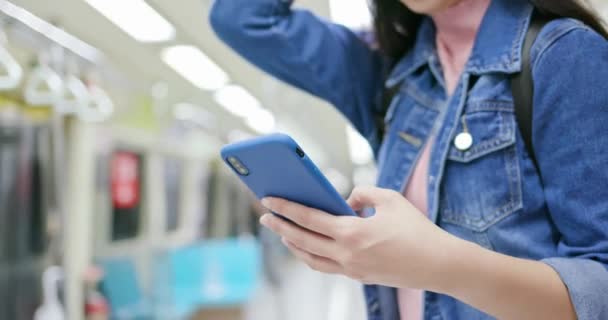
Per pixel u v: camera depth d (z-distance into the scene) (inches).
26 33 101.1
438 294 35.9
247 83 176.2
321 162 455.8
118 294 173.6
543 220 31.8
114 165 184.1
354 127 49.6
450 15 38.0
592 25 33.8
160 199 227.9
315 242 28.4
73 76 116.5
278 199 29.5
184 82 173.2
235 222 376.2
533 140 31.4
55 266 126.2
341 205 28.4
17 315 113.8
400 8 44.7
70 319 138.0
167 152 238.5
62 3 101.3
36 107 118.4
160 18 112.3
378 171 42.5
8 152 112.4
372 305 41.4
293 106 222.5
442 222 35.0
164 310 201.6
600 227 27.1
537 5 33.5
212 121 260.1
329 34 47.2
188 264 237.8
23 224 116.7
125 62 145.4
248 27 45.6
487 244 32.8
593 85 28.7
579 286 25.6
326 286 376.8
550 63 30.5
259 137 27.3
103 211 171.5
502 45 34.2
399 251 26.0
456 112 35.1
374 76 48.6
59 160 128.1
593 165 27.8
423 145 38.3
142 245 205.5
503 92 33.5
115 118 169.9
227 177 346.6
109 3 102.6
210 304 227.0
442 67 39.4
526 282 25.9
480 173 33.3
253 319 259.1
